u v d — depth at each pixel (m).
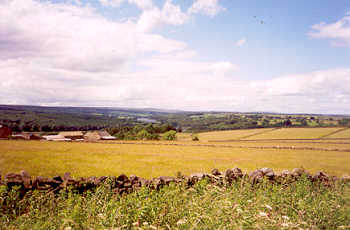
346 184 7.85
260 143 71.75
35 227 4.50
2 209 5.80
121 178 9.01
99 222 4.20
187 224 4.13
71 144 55.78
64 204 5.87
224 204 4.52
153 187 8.95
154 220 4.58
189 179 9.41
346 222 5.07
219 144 66.75
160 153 42.78
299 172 10.42
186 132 139.88
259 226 4.01
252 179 8.80
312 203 5.99
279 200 5.90
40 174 18.95
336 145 64.50
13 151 36.50
